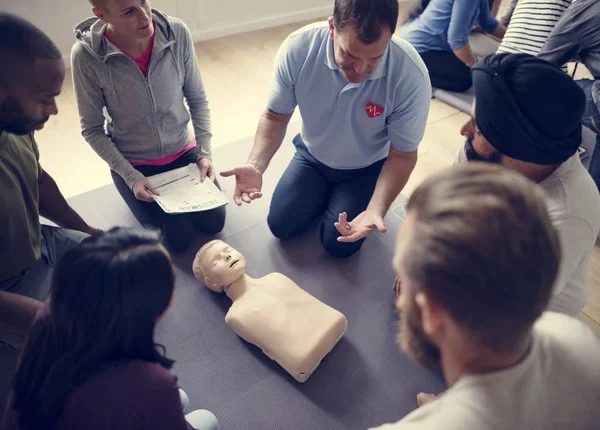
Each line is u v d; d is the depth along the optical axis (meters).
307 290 1.71
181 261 1.79
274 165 2.21
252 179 1.65
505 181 0.55
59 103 2.62
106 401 0.73
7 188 1.19
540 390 0.61
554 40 1.87
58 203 1.52
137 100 1.61
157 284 0.75
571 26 1.81
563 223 1.01
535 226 0.53
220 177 2.14
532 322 0.55
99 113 1.63
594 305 1.71
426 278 0.56
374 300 1.68
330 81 1.52
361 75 1.36
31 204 1.29
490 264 0.52
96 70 1.52
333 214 1.76
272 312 1.50
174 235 1.76
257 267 1.78
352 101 1.53
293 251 1.84
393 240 1.89
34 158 1.32
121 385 0.74
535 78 0.97
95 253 0.73
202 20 3.26
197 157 1.84
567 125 0.98
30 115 1.15
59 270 0.74
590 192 1.05
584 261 1.18
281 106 1.68
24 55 1.06
